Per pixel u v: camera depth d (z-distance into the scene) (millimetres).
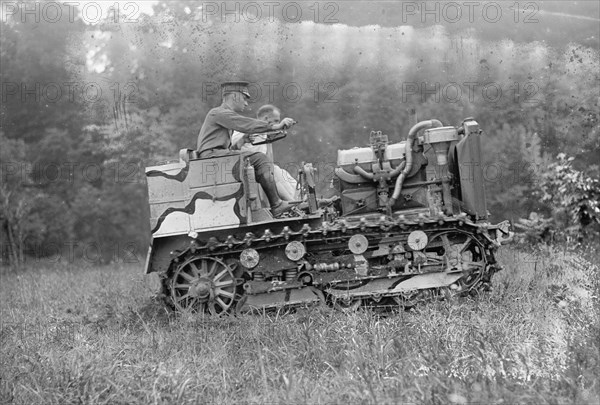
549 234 15172
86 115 19375
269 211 9656
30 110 20453
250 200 9422
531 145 15727
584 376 5703
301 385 6090
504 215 16141
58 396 6168
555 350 6582
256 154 9703
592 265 10734
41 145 20875
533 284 9578
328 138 16938
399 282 8922
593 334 6449
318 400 5801
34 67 20016
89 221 22656
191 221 9344
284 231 9008
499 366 6016
